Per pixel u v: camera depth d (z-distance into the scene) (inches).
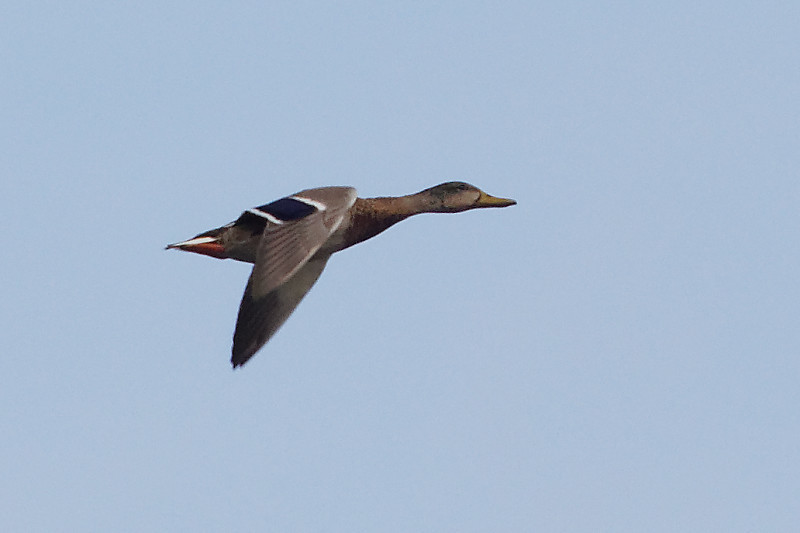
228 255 613.0
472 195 650.8
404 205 637.9
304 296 585.6
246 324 530.6
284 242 524.1
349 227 618.2
